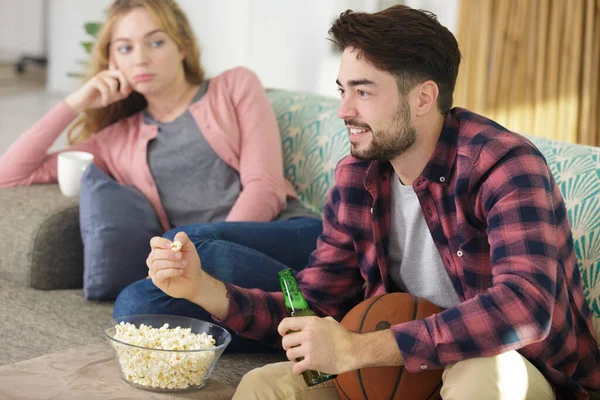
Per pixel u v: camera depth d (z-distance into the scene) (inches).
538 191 65.6
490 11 132.7
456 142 70.3
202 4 240.1
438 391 67.7
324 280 80.7
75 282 110.5
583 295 73.5
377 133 69.0
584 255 80.4
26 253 106.5
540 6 128.3
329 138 113.3
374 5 203.5
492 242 65.8
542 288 62.6
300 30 216.1
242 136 113.0
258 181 109.8
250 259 93.0
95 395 69.4
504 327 61.9
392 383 66.6
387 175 74.4
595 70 125.5
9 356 85.8
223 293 78.0
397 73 67.9
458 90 137.6
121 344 71.3
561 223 70.2
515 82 132.1
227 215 111.7
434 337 62.8
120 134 118.4
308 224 103.7
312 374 67.5
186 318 79.3
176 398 70.6
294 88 219.3
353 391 68.2
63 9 311.7
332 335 63.9
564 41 127.2
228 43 237.8
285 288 71.7
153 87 112.0
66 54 314.8
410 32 67.6
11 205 110.3
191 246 76.4
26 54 343.3
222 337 76.4
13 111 277.1
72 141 124.0
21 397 68.3
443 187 70.6
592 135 127.4
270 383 71.2
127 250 104.7
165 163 113.1
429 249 73.5
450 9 177.9
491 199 67.0
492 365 63.1
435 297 74.7
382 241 75.4
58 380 72.3
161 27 111.1
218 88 115.4
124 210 106.0
